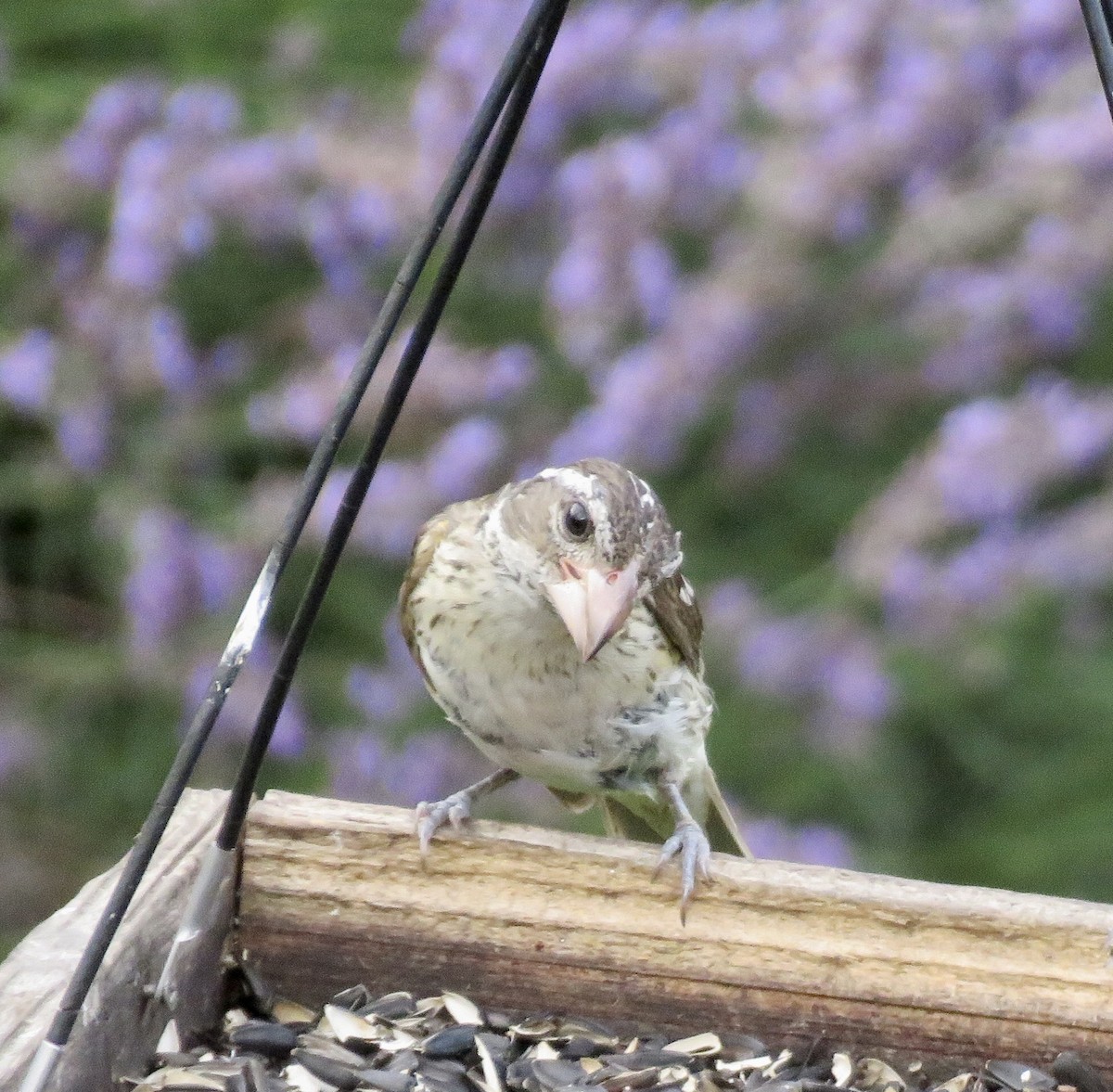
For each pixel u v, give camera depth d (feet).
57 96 36.96
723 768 32.86
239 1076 16.71
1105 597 34.63
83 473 34.12
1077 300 31.78
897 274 31.63
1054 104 30.76
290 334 34.45
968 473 29.45
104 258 33.76
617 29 31.71
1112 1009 17.81
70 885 35.22
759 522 35.04
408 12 37.19
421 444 32.19
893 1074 18.02
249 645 15.61
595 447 30.07
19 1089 14.38
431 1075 17.49
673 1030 18.38
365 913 18.61
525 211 33.04
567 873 18.51
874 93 31.37
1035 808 34.27
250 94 36.55
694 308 30.25
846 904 18.11
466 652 21.18
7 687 36.04
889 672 32.55
